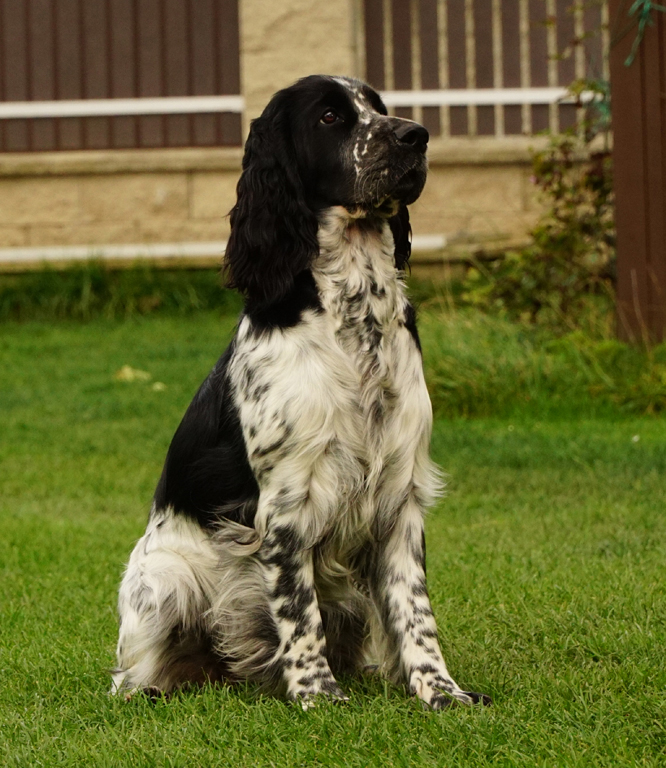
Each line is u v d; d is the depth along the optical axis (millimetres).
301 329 6344
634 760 5000
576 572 8391
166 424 15367
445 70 22812
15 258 23688
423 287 21000
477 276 19219
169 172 23406
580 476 11844
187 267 23625
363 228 6664
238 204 6812
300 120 6715
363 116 6703
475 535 9906
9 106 23703
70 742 5609
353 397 6305
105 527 10859
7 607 8266
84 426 15477
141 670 6645
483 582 8305
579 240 17375
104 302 23234
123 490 12492
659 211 15664
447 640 7094
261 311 6512
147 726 5824
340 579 6707
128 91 23641
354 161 6566
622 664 6305
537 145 22391
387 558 6555
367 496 6414
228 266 6832
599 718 5484
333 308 6410
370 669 7031
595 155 17484
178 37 23484
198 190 23422
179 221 23516
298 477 6242
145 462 13656
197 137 23656
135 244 23656
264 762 5270
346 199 6574
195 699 6168
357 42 22891
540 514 10555
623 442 13094
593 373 15695
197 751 5363
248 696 6414
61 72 23641
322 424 6211
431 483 6648
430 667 6285
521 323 17266
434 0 22703
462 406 15547
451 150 22484
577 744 5238
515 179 22594
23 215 23609
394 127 6613
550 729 5449
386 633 6566
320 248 6539
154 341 20812
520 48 22656
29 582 8961
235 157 23125
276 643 6523
